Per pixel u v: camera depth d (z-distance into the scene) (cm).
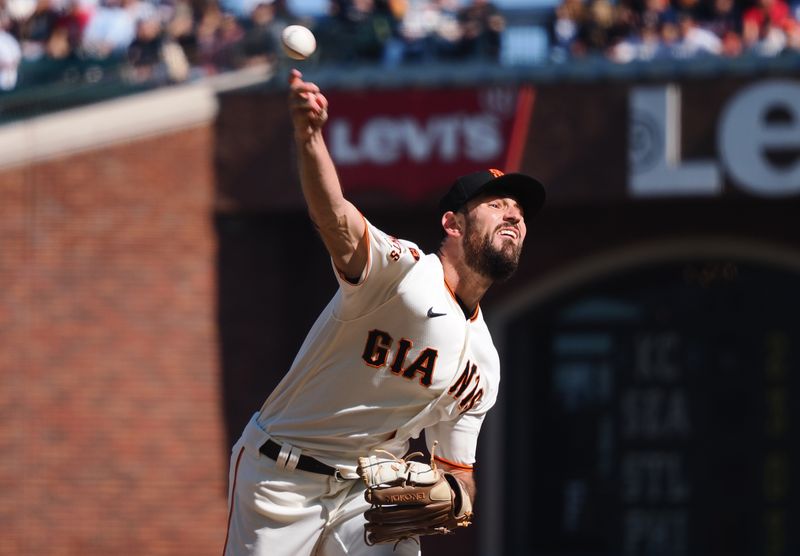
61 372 5034
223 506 5031
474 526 5053
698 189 4666
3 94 5097
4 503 5000
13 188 5031
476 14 5184
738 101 4638
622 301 5197
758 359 5116
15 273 5031
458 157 4822
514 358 5150
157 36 5253
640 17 5084
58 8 5241
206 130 5088
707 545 5097
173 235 5081
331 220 1416
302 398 1597
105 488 5016
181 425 5053
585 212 5094
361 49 5203
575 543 5128
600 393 5178
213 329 5094
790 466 5062
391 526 1589
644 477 5141
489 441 5075
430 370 1559
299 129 1369
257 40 5172
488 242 1541
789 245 4984
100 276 5056
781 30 5056
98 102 5106
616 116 4741
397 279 1491
